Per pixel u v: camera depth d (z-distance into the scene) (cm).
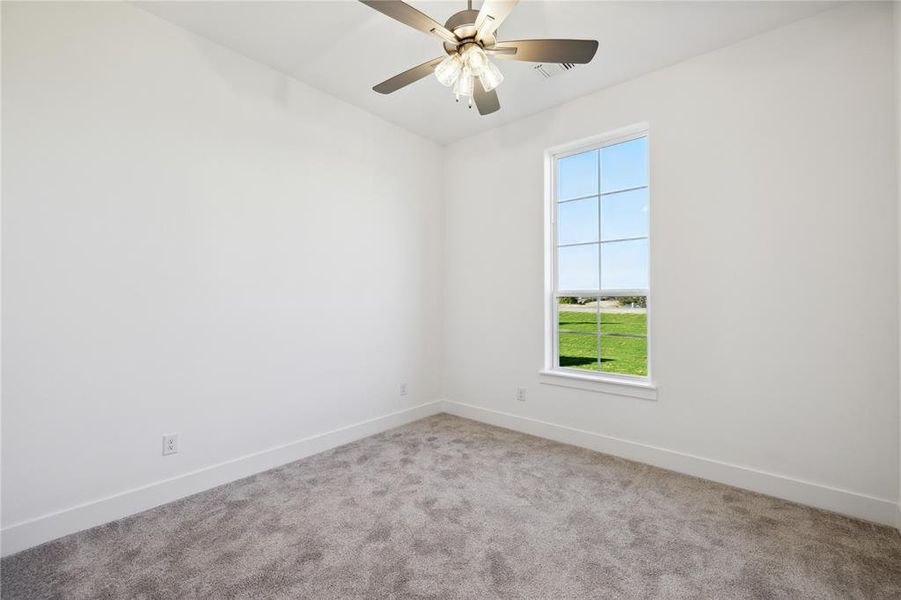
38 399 180
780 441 221
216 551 173
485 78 180
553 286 324
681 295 253
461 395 376
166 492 215
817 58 210
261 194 258
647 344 271
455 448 293
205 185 233
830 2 201
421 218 370
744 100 231
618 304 296
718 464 238
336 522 196
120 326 202
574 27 221
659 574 159
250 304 253
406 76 192
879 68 195
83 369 191
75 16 190
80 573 159
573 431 300
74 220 189
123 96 203
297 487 233
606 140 296
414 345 362
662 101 260
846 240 203
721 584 153
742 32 225
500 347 347
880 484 195
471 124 345
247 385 251
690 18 213
